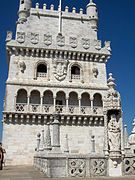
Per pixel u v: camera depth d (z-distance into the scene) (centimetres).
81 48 3622
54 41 3556
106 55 3681
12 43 3400
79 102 3394
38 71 3503
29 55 3472
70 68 3538
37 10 3834
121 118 1520
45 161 1456
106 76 3628
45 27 3750
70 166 1338
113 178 1260
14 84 3266
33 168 2250
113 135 1445
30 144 3111
